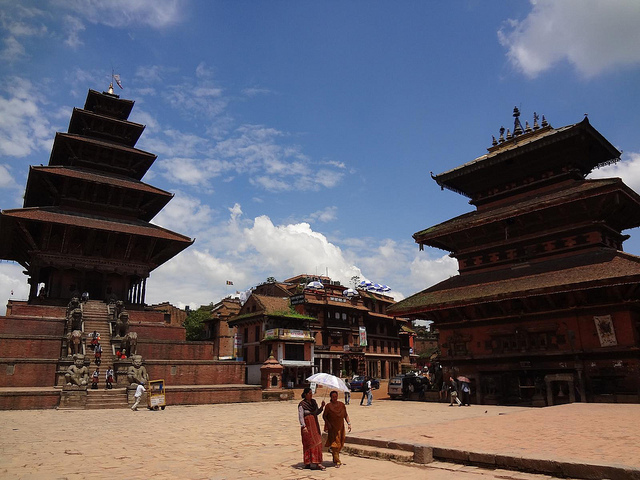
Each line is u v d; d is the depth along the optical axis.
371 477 9.24
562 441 11.39
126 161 54.53
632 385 25.88
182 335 45.38
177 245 50.00
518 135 39.78
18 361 31.80
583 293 27.95
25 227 42.75
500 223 34.44
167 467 10.58
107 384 32.31
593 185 29.80
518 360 30.67
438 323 35.94
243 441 15.02
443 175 39.31
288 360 59.47
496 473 9.27
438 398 34.22
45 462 11.27
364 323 77.06
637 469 7.73
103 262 46.41
